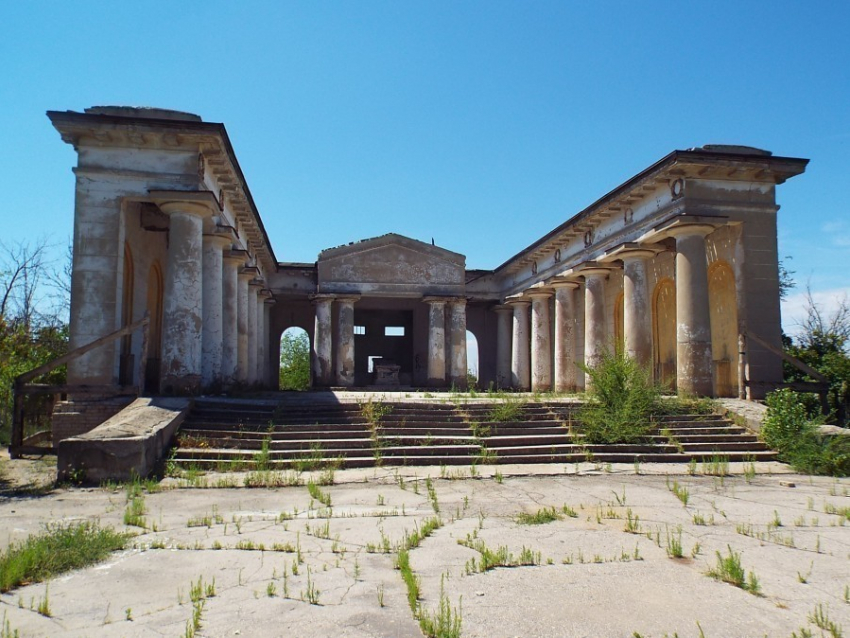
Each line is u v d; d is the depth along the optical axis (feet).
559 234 84.38
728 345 63.57
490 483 36.19
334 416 48.96
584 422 47.75
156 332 70.44
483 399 56.80
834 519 27.35
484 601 17.35
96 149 54.03
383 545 22.88
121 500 31.09
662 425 49.16
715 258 63.57
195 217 54.65
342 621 16.02
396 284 105.50
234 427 45.21
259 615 16.39
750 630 15.58
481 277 115.96
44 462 42.88
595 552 22.09
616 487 35.06
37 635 15.28
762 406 51.11
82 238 53.31
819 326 75.46
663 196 62.64
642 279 66.64
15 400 45.91
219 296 61.98
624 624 15.89
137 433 38.04
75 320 52.65
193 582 18.97
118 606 17.11
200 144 54.80
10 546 21.76
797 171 59.11
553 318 102.83
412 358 130.21
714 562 20.98
